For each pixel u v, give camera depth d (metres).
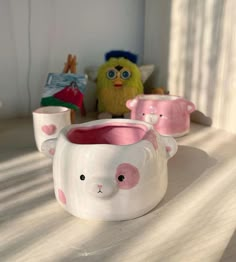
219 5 0.70
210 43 0.73
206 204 0.41
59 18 0.84
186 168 0.53
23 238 0.34
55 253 0.31
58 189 0.39
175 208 0.40
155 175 0.38
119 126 0.50
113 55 0.86
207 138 0.69
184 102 0.70
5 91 0.82
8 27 0.79
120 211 0.36
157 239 0.34
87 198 0.36
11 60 0.81
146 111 0.68
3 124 0.80
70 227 0.36
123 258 0.31
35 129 0.60
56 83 0.76
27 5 0.79
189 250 0.32
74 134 0.46
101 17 0.90
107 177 0.35
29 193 0.44
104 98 0.84
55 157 0.40
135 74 0.83
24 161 0.56
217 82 0.73
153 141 0.40
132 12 0.94
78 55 0.89
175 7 0.82
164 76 0.90
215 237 0.34
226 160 0.56
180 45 0.83
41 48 0.84
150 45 0.94
